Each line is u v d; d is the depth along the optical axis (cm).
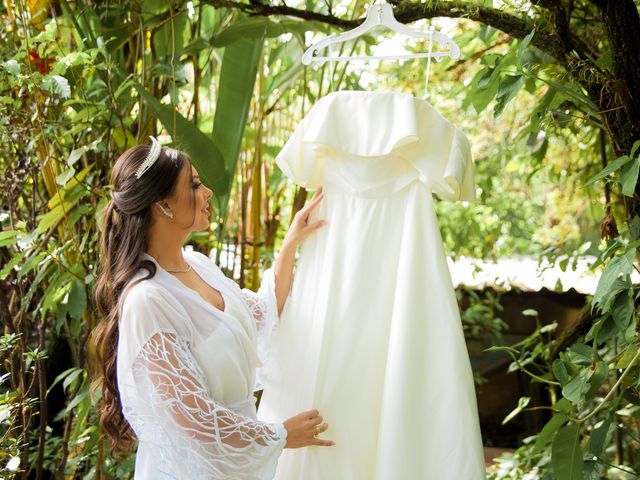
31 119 212
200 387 150
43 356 205
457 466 160
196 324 158
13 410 211
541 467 264
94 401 204
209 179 228
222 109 241
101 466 222
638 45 177
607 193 252
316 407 171
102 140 222
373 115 173
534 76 180
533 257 484
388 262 175
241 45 240
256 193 282
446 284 169
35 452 249
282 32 244
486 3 224
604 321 178
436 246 171
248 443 152
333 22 214
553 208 505
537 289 399
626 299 171
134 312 152
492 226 473
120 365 151
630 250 161
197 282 169
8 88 221
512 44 247
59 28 243
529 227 534
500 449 376
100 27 242
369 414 172
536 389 437
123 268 158
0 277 207
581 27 236
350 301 173
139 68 249
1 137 215
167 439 148
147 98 215
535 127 214
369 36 259
